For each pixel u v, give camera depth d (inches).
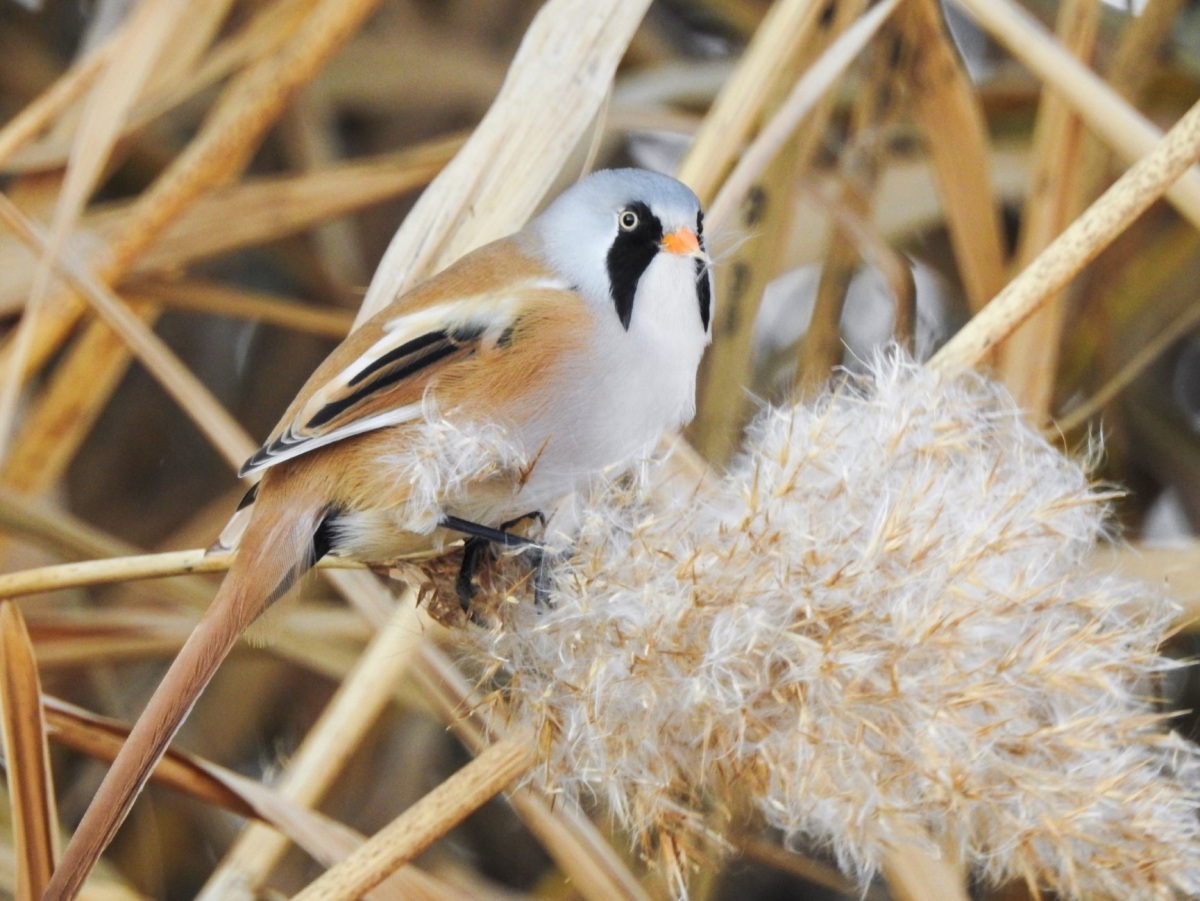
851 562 130.6
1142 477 138.8
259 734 138.7
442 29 141.3
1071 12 134.3
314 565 132.1
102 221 136.1
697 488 131.3
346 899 131.0
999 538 130.7
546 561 131.3
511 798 132.0
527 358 132.2
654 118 137.3
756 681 130.6
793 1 133.3
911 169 138.3
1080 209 134.3
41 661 134.3
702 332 133.0
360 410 131.9
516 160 133.3
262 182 136.1
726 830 132.4
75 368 135.7
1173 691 136.5
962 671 130.6
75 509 139.9
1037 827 130.4
